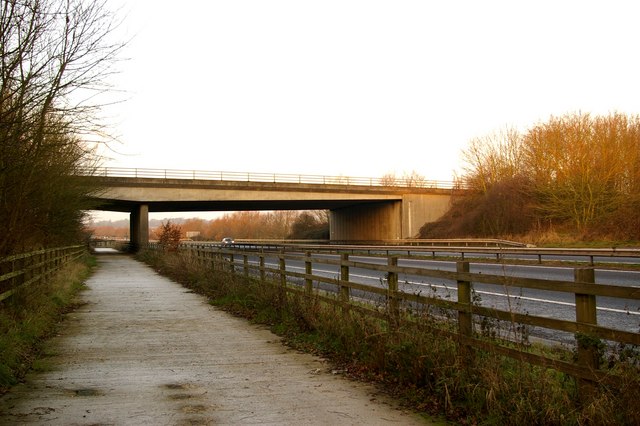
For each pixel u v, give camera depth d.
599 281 15.45
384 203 64.38
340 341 8.09
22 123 8.00
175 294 17.36
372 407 5.53
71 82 8.19
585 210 47.56
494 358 5.34
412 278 20.22
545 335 8.96
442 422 5.05
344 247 44.16
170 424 5.02
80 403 5.69
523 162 57.66
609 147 48.41
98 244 103.19
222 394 6.04
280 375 6.91
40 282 13.58
